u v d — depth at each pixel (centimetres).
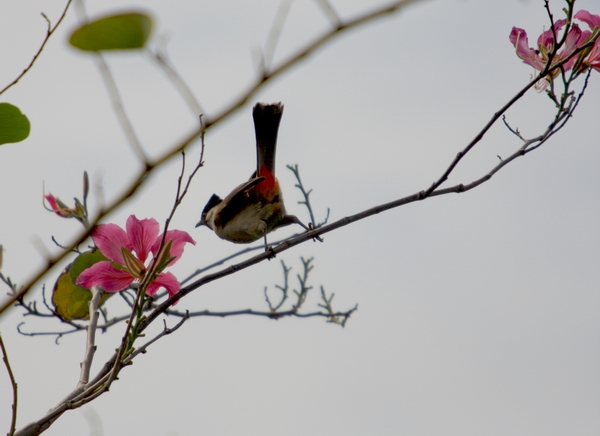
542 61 811
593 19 791
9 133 529
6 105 523
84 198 804
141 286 609
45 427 589
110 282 696
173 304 764
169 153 309
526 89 769
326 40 294
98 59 283
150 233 706
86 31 273
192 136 305
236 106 301
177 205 575
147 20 274
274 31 298
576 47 791
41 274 340
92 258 848
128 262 678
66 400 659
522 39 815
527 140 822
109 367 688
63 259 338
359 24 293
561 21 805
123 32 276
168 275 710
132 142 309
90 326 792
